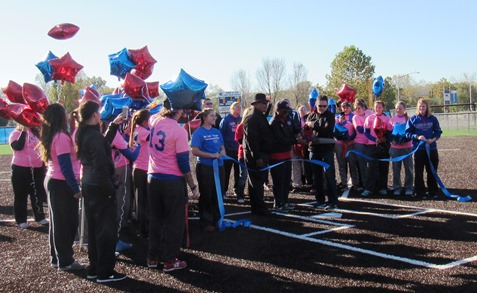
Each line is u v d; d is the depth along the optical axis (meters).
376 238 5.81
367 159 8.84
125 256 5.52
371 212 7.31
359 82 45.84
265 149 7.42
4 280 4.77
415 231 6.07
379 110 8.70
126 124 6.21
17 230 7.10
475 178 10.46
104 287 4.48
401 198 8.38
